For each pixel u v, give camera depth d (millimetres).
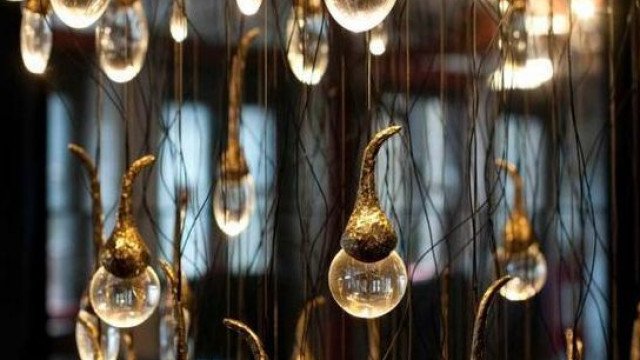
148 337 2293
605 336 1904
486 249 1825
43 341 2639
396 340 1545
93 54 2133
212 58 2199
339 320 1885
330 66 1837
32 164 2615
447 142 2150
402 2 1588
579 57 2207
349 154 1775
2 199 2576
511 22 1606
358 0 1338
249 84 2129
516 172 1875
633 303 2252
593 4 1844
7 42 2559
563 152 1928
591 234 2285
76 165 2639
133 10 1540
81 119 2557
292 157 1937
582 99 2236
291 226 2131
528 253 1797
